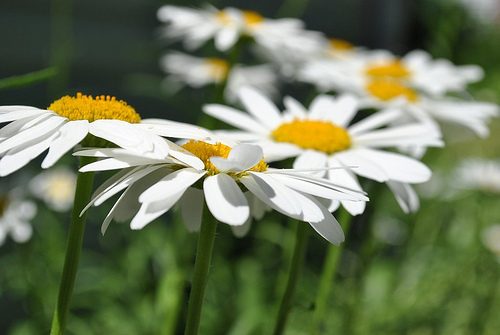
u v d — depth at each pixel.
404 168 0.45
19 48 0.80
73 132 0.41
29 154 0.40
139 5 0.89
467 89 0.90
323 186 0.41
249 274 0.64
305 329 0.60
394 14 1.06
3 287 0.66
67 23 0.76
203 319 0.61
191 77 0.80
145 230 0.67
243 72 0.82
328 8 1.09
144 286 0.64
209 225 0.41
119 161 0.40
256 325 0.59
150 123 0.43
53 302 0.60
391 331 0.62
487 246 0.62
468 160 0.77
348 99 0.50
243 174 0.41
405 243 0.72
